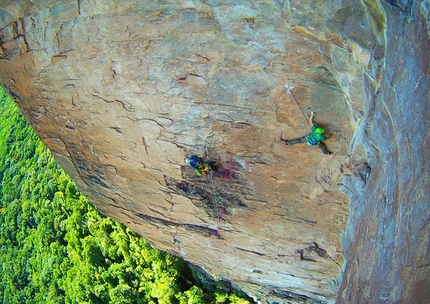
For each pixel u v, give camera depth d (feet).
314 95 26.86
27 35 29.25
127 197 41.16
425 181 18.40
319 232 35.55
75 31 28.14
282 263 40.73
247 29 24.67
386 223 22.85
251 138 31.07
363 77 22.66
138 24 26.50
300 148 30.25
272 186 33.76
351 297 28.78
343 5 20.27
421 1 16.87
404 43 18.43
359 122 25.79
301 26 22.61
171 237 44.39
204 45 26.55
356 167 28.32
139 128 33.55
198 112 30.68
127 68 29.43
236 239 40.27
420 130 18.40
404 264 20.65
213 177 35.12
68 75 31.24
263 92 27.94
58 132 36.76
